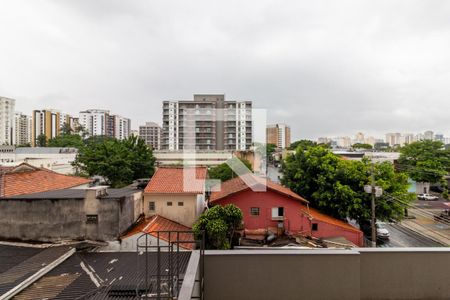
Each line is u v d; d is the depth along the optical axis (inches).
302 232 457.4
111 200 322.0
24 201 313.4
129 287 199.6
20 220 313.7
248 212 469.1
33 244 305.1
